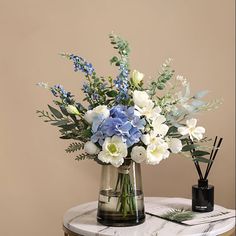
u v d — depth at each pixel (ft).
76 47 8.19
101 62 8.22
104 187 6.05
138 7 8.27
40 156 8.18
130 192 6.00
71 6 8.18
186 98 6.13
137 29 8.28
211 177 8.36
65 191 8.25
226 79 8.32
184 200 7.18
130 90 6.02
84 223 6.12
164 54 8.31
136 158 5.73
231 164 8.34
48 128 8.17
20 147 8.13
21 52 8.12
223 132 8.34
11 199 8.13
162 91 8.05
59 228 8.25
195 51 8.32
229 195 8.36
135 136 5.65
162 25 8.30
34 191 8.18
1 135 8.09
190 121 5.97
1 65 8.08
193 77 8.32
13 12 8.09
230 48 8.32
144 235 5.65
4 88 8.09
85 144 5.74
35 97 8.14
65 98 5.96
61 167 8.22
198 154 6.22
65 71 8.18
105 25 8.22
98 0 8.21
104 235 5.70
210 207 6.55
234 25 8.30
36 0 8.12
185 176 8.34
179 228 5.92
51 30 8.15
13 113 8.12
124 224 5.96
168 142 5.89
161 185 8.37
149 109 5.75
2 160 8.09
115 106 5.80
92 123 5.70
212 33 8.32
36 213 8.19
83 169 8.29
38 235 8.20
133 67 8.27
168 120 6.01
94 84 5.96
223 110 8.34
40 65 8.14
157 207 6.78
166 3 8.30
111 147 5.63
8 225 8.13
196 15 8.32
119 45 6.02
